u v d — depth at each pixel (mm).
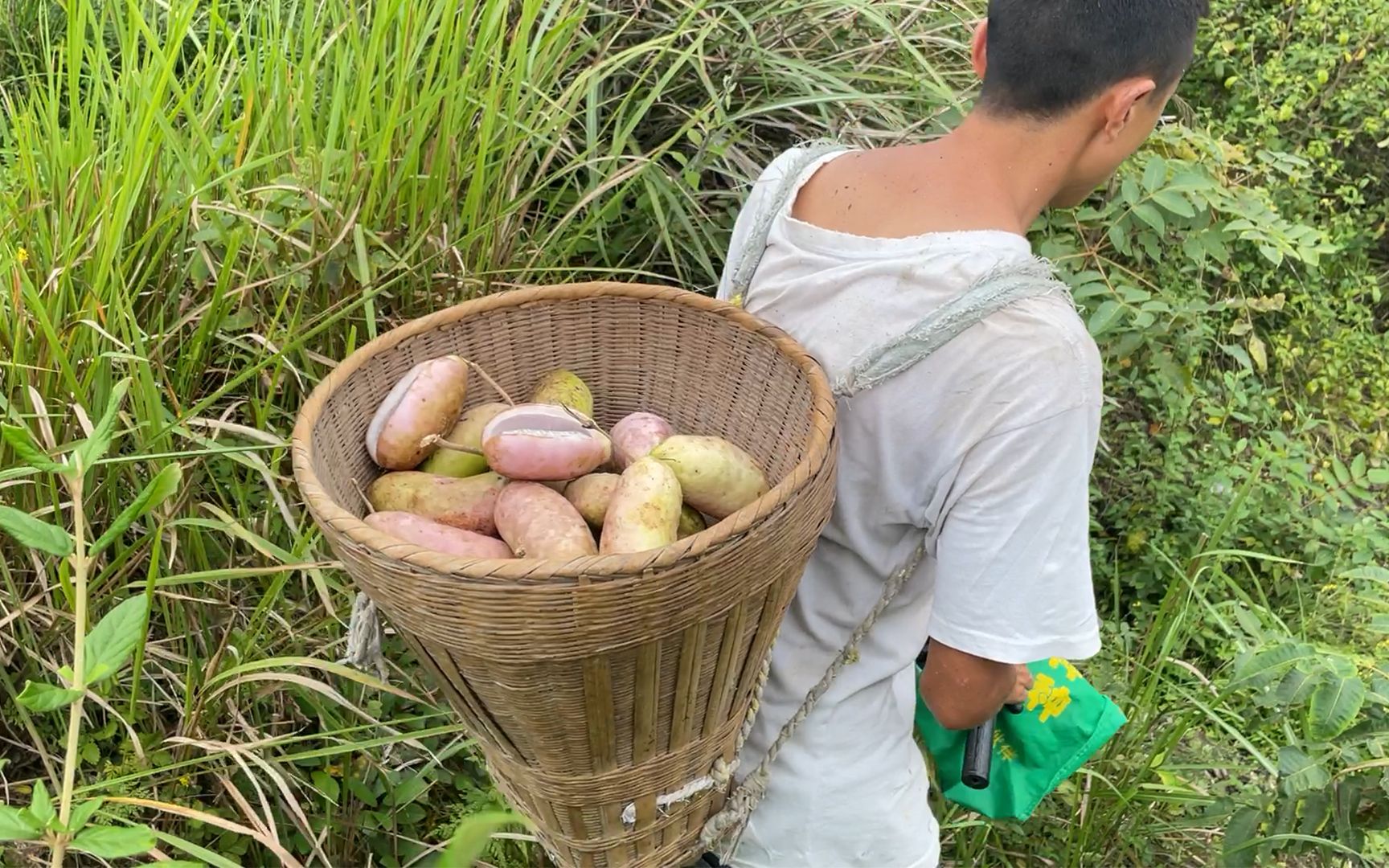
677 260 1988
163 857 1104
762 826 1255
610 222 2082
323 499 914
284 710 1635
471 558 844
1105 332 2248
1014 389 979
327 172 1540
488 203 1783
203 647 1605
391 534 1027
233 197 1488
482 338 1227
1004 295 975
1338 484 2516
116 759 1522
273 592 1479
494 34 1849
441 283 1705
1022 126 1018
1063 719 1395
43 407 1341
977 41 1123
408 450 1110
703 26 2070
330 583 1587
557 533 991
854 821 1244
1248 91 3275
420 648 957
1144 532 2424
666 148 1846
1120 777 1892
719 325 1174
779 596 991
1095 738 1399
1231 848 1591
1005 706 1393
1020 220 1065
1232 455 2496
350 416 1117
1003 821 1860
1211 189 2273
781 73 2061
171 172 1517
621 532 968
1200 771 1992
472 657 898
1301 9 3307
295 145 1704
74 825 729
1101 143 1044
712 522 1131
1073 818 1822
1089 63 970
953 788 1451
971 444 1006
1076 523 1037
